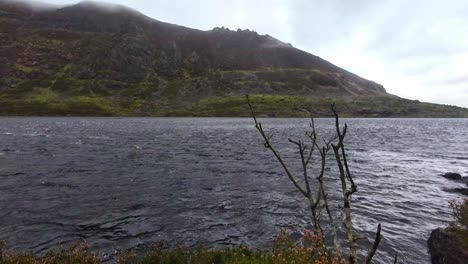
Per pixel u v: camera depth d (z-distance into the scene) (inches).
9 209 666.2
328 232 541.0
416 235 545.6
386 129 3924.7
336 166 1238.9
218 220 617.6
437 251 453.1
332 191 826.8
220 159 1379.2
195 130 3412.9
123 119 6786.4
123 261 420.5
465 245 426.9
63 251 434.0
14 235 536.1
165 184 905.5
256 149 1744.6
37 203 711.7
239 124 4889.3
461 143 2252.7
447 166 1288.1
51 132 2874.0
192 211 669.9
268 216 641.0
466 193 832.9
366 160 1413.6
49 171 1064.8
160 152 1588.3
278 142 2128.4
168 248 493.0
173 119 7165.4
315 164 1270.9
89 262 391.2
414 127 4473.4
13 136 2384.4
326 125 4643.2
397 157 1524.4
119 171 1083.9
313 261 308.7
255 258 359.9
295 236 538.6
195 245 504.7
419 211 681.6
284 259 318.0
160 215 642.8
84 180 939.3
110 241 517.0
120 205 705.0
